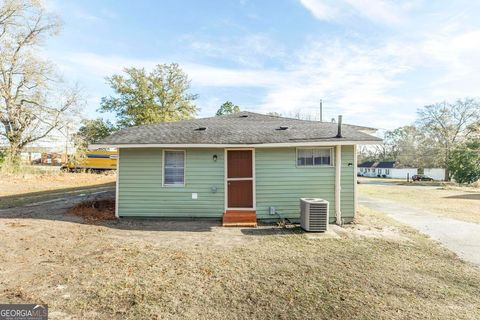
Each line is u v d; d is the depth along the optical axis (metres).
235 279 4.36
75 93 24.69
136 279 4.25
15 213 8.66
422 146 44.75
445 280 4.50
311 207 7.62
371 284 4.28
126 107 32.66
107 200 11.93
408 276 4.63
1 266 4.50
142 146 8.57
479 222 9.30
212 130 10.20
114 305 3.47
